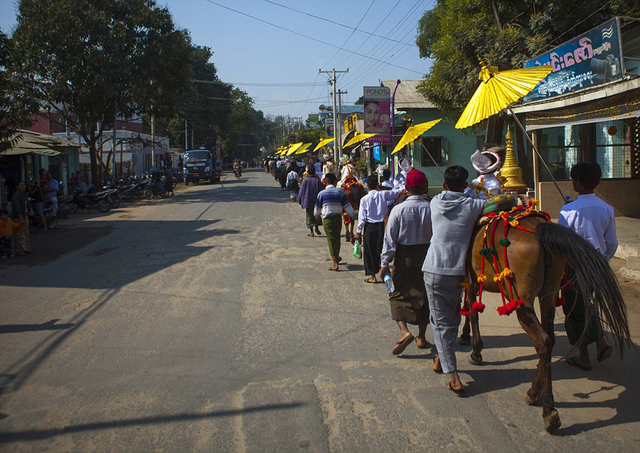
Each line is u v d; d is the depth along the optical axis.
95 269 10.06
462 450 3.70
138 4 27.33
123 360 5.43
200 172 42.22
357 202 12.30
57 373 5.12
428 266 4.67
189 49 29.23
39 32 25.27
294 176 24.22
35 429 4.06
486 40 16.64
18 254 11.92
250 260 10.68
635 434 3.85
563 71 11.95
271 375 5.02
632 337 5.86
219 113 73.81
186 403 4.45
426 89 18.92
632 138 13.55
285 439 3.86
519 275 4.09
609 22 10.27
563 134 16.30
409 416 4.19
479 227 4.52
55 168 28.56
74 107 27.16
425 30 26.44
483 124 18.55
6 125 15.90
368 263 8.53
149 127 53.19
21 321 6.85
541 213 4.41
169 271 9.71
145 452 3.72
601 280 3.74
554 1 15.30
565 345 5.70
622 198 13.41
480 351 5.38
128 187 26.77
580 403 4.38
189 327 6.48
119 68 26.91
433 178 25.64
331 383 4.82
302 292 8.10
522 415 4.18
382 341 5.93
